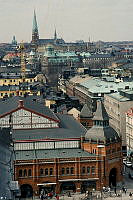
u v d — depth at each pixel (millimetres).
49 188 131625
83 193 132500
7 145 110375
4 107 163500
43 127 151000
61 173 131750
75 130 148500
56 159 131000
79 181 132250
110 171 136750
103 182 133625
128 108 199000
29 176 129875
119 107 199500
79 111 199250
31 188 130500
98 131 136250
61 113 192500
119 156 137875
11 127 149125
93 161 133000
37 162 130000
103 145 133250
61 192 132125
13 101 169375
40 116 150750
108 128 137750
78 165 132250
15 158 129250
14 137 139000
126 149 192500
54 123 151500
